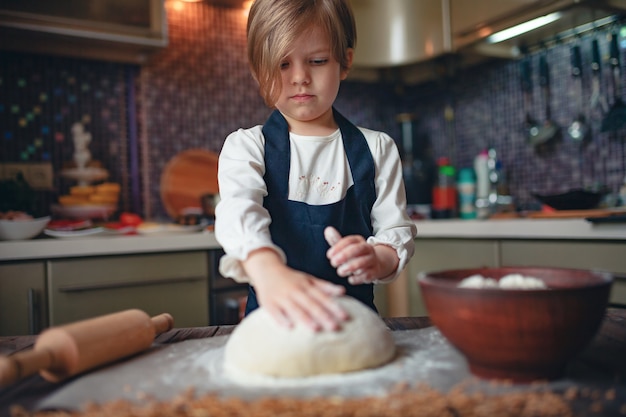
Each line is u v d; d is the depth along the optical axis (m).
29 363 0.53
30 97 1.97
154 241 1.66
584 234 1.48
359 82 2.57
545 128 2.08
